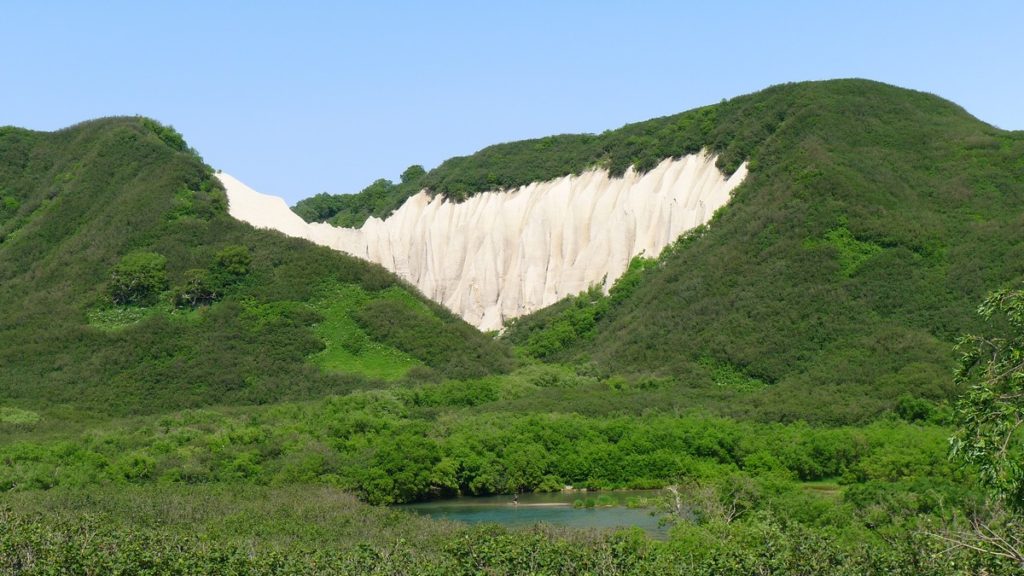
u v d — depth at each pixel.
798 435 98.25
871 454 91.31
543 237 176.00
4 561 59.62
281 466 94.88
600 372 129.75
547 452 102.94
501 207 184.62
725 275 137.75
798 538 54.97
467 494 99.75
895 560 50.38
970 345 41.28
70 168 168.38
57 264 144.75
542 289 173.00
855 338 118.81
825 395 108.94
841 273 129.62
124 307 136.88
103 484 88.50
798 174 148.50
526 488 100.69
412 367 129.75
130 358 125.38
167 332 130.50
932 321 117.62
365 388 121.00
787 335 122.69
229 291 140.25
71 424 109.81
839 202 140.00
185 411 111.88
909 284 124.56
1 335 130.50
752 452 96.62
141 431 103.06
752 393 116.00
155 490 85.06
